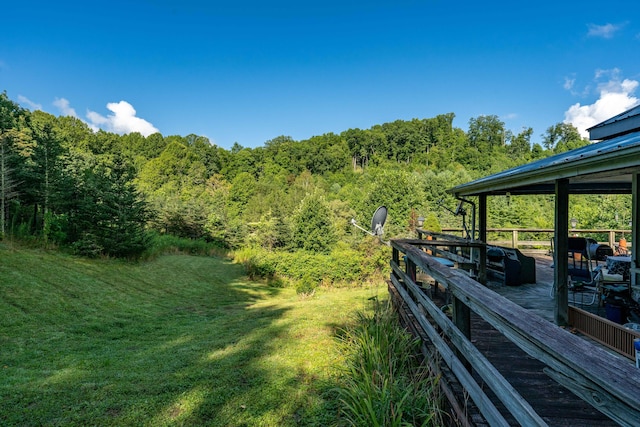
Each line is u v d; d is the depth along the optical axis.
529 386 2.44
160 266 14.08
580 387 0.93
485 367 1.49
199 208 23.27
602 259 7.35
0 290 8.02
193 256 18.19
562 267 3.62
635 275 4.30
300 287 11.45
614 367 0.86
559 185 3.62
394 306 4.47
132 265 13.29
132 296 9.62
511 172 4.55
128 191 14.12
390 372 2.59
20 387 3.48
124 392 3.27
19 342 5.46
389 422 2.12
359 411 2.38
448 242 4.66
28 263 10.37
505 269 5.97
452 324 2.03
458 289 1.92
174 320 7.46
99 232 13.30
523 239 20.42
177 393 3.20
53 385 3.53
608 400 0.83
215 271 14.88
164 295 10.30
